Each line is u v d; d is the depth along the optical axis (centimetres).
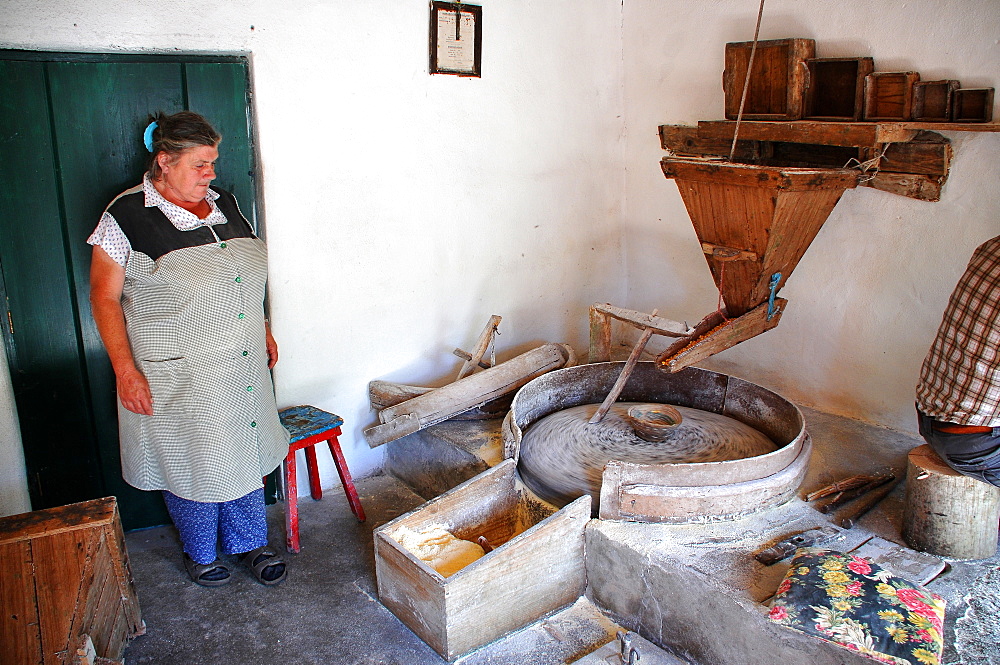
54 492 297
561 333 426
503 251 388
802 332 361
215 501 263
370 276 345
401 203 346
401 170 343
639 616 256
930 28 288
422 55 337
